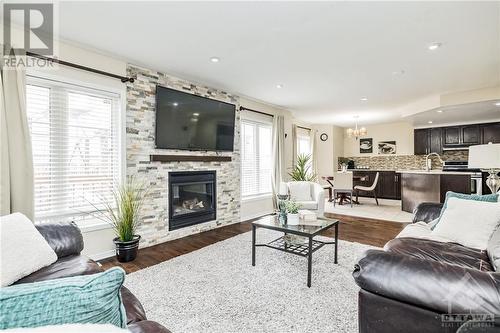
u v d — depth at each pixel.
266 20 2.33
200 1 2.04
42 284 0.60
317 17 2.27
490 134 6.13
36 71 2.56
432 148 7.02
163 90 3.55
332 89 4.45
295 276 2.47
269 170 5.82
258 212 5.38
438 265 1.05
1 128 2.22
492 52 3.00
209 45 2.82
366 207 6.38
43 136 2.70
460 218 2.17
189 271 2.60
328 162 8.36
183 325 1.75
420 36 2.62
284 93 4.74
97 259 2.97
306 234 2.38
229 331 1.69
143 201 3.40
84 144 2.99
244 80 4.00
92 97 3.05
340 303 2.00
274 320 1.80
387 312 1.11
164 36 2.63
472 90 4.50
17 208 2.32
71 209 2.88
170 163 3.74
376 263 1.15
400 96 4.91
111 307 0.64
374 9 2.16
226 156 4.61
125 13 2.21
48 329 0.50
